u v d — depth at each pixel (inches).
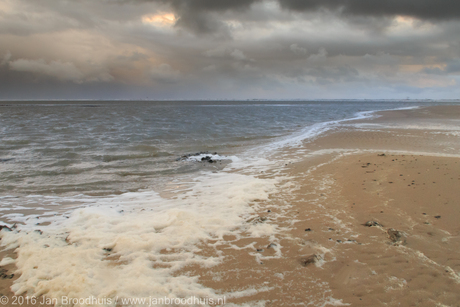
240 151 513.3
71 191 295.7
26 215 229.3
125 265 155.6
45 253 164.6
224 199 261.4
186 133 755.4
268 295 132.2
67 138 650.2
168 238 183.8
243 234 192.1
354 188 275.0
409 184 268.7
